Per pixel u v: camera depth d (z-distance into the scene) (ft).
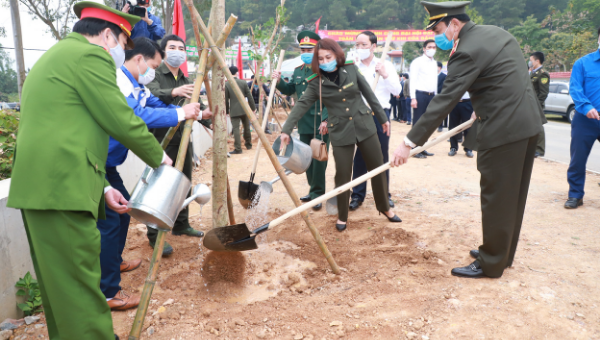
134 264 11.09
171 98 10.87
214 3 10.16
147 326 8.37
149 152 7.04
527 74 9.10
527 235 12.28
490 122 8.92
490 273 9.57
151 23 14.48
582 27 165.07
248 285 10.16
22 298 8.90
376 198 13.53
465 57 8.77
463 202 15.90
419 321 8.07
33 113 6.13
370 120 12.77
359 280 10.02
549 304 8.46
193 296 9.66
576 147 14.42
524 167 9.45
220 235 9.32
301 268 11.05
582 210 14.35
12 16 37.19
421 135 9.20
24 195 6.04
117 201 7.43
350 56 16.55
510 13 280.72
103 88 6.35
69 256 6.29
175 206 7.80
